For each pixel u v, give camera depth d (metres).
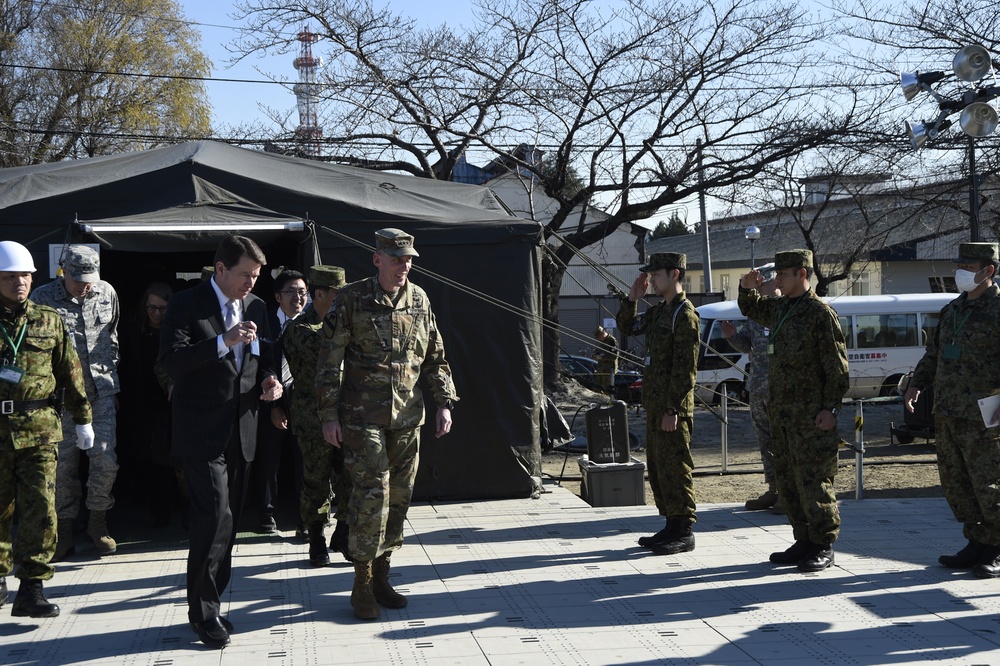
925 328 21.61
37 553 5.38
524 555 6.84
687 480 6.83
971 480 6.21
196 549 4.91
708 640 4.99
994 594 5.77
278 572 6.39
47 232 7.70
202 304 5.01
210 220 7.88
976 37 19.42
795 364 6.26
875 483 10.82
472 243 8.70
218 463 4.98
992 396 5.91
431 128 21.30
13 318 5.38
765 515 8.20
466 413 8.76
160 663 4.69
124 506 8.90
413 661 4.69
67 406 5.66
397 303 5.32
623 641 4.98
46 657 4.80
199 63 31.89
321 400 5.20
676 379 6.71
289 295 7.23
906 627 5.17
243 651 4.85
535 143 21.16
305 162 10.84
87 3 31.12
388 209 8.76
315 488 6.55
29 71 30.25
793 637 5.02
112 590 6.02
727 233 46.50
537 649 4.86
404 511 5.52
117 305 7.12
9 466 5.37
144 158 10.17
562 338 34.81
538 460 9.00
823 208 22.95
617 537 7.39
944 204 21.88
